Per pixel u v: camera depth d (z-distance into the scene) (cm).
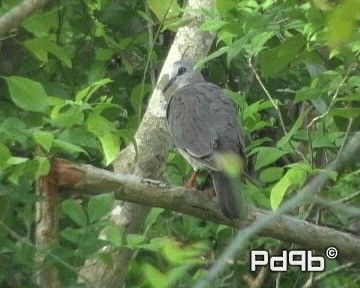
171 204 936
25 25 1134
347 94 1062
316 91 1011
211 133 1069
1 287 845
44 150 891
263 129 1424
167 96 1188
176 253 797
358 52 1046
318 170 879
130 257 1041
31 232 1009
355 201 1139
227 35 1070
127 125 1235
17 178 854
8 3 995
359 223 1196
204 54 1238
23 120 1041
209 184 1297
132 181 925
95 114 899
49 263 831
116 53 1322
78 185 913
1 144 833
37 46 1050
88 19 1311
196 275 928
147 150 1152
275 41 1193
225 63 1392
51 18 1147
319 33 957
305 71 1377
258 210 957
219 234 1166
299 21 1010
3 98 1171
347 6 370
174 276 744
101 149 1030
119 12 1335
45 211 916
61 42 1340
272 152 1038
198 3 1236
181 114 1104
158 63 1394
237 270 1130
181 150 1091
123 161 1154
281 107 1409
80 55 1310
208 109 1098
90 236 837
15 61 1231
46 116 1036
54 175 909
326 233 945
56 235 920
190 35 1233
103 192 922
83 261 906
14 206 987
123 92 1362
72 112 903
